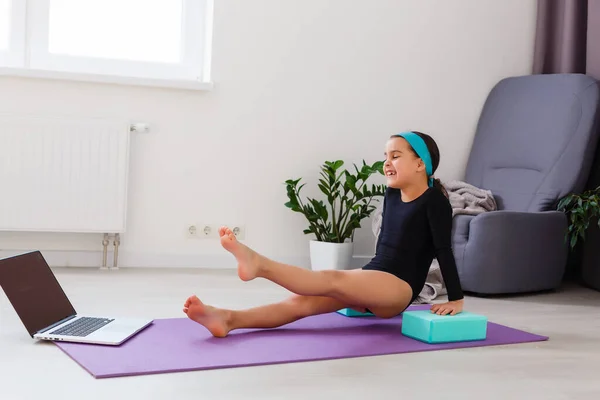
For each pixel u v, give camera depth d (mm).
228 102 3848
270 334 2297
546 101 3861
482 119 4207
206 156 3834
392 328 2492
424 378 1918
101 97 3672
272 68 3898
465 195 3762
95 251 3699
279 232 3953
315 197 4004
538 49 4273
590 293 3637
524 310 3084
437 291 3330
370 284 2314
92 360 1894
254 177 3908
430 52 4156
